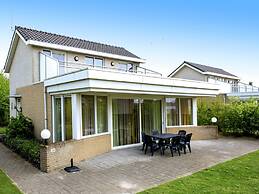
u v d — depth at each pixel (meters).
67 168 8.88
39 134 13.39
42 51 15.27
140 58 20.89
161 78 12.41
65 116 11.53
